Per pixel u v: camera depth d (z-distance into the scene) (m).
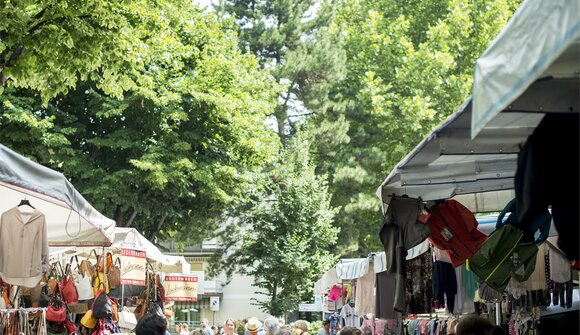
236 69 31.69
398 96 42.78
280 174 39.91
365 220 44.50
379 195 7.95
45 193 7.59
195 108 29.89
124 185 28.19
